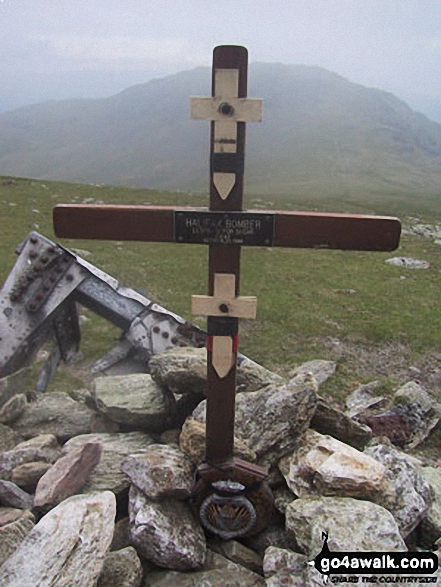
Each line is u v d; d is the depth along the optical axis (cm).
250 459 107
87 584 79
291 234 91
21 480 115
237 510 100
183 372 127
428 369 247
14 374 159
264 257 472
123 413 129
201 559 94
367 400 197
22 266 156
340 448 108
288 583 88
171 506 100
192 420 117
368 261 484
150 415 128
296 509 97
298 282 396
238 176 88
